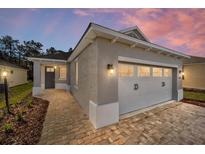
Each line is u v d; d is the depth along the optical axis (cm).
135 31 774
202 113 544
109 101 420
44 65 1220
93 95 427
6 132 352
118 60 455
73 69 927
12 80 1656
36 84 972
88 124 415
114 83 436
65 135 340
